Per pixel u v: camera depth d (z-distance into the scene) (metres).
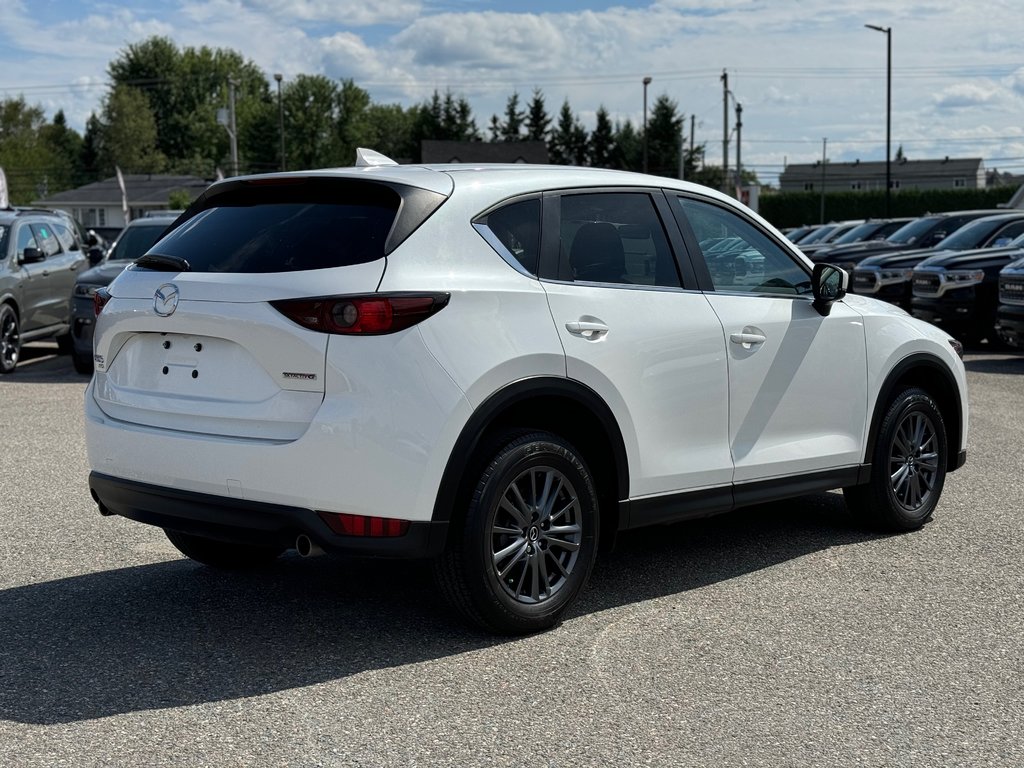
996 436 9.12
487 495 4.27
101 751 3.45
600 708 3.80
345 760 3.40
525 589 4.51
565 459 4.50
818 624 4.67
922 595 5.06
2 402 11.22
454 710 3.78
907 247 20.95
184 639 4.47
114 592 5.09
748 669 4.16
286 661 4.23
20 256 14.20
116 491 4.57
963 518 6.50
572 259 4.68
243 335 4.16
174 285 4.40
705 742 3.54
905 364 6.07
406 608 4.87
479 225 4.42
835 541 6.02
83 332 13.13
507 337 4.31
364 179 4.37
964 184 139.25
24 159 113.75
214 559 5.32
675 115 89.56
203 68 117.38
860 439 5.87
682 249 5.13
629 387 4.72
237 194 4.70
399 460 4.05
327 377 4.03
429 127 112.25
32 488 7.22
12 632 4.55
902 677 4.09
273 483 4.07
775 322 5.39
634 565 5.57
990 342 16.75
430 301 4.13
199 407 4.30
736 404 5.20
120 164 111.31
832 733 3.61
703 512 5.12
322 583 5.24
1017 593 5.09
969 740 3.56
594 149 101.94
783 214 81.00
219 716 3.72
